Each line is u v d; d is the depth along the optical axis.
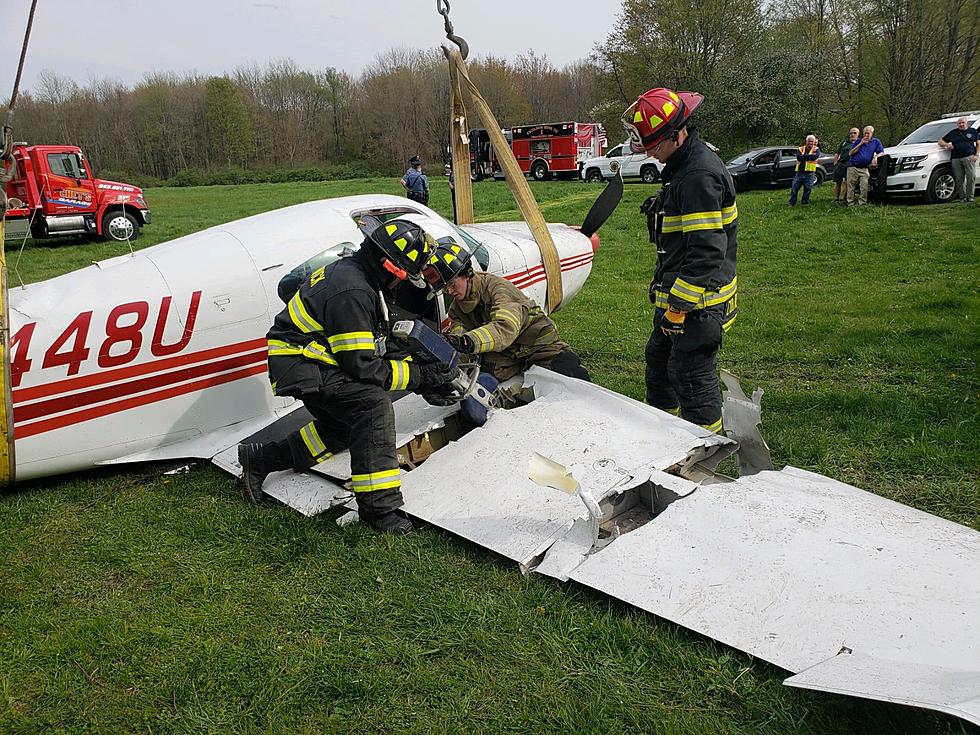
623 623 2.71
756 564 2.71
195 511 3.79
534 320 4.38
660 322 4.21
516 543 3.14
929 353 6.14
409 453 4.00
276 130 58.41
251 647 2.77
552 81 63.28
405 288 4.61
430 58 56.56
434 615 2.88
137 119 54.91
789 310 7.96
